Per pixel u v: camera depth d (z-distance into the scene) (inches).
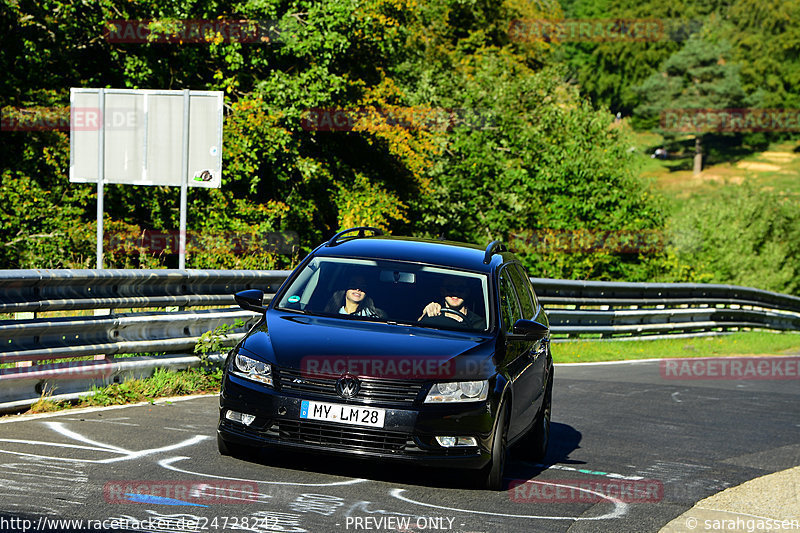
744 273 7514.8
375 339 940.0
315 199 4077.3
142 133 1859.0
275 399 894.4
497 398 918.4
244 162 3474.4
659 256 5260.8
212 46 3459.6
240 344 960.9
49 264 3053.6
